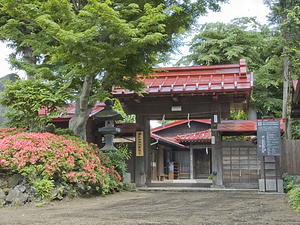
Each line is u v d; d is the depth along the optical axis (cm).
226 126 1375
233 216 653
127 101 1480
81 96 1099
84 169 941
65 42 873
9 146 877
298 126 1973
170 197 1004
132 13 993
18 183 869
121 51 924
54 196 852
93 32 870
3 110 1962
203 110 1417
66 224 573
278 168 1249
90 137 1518
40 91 1009
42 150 873
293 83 1138
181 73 1479
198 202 870
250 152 1369
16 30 1027
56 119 1483
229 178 1369
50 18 891
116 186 1108
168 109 1454
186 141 2269
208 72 1459
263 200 901
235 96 1409
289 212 693
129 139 1545
